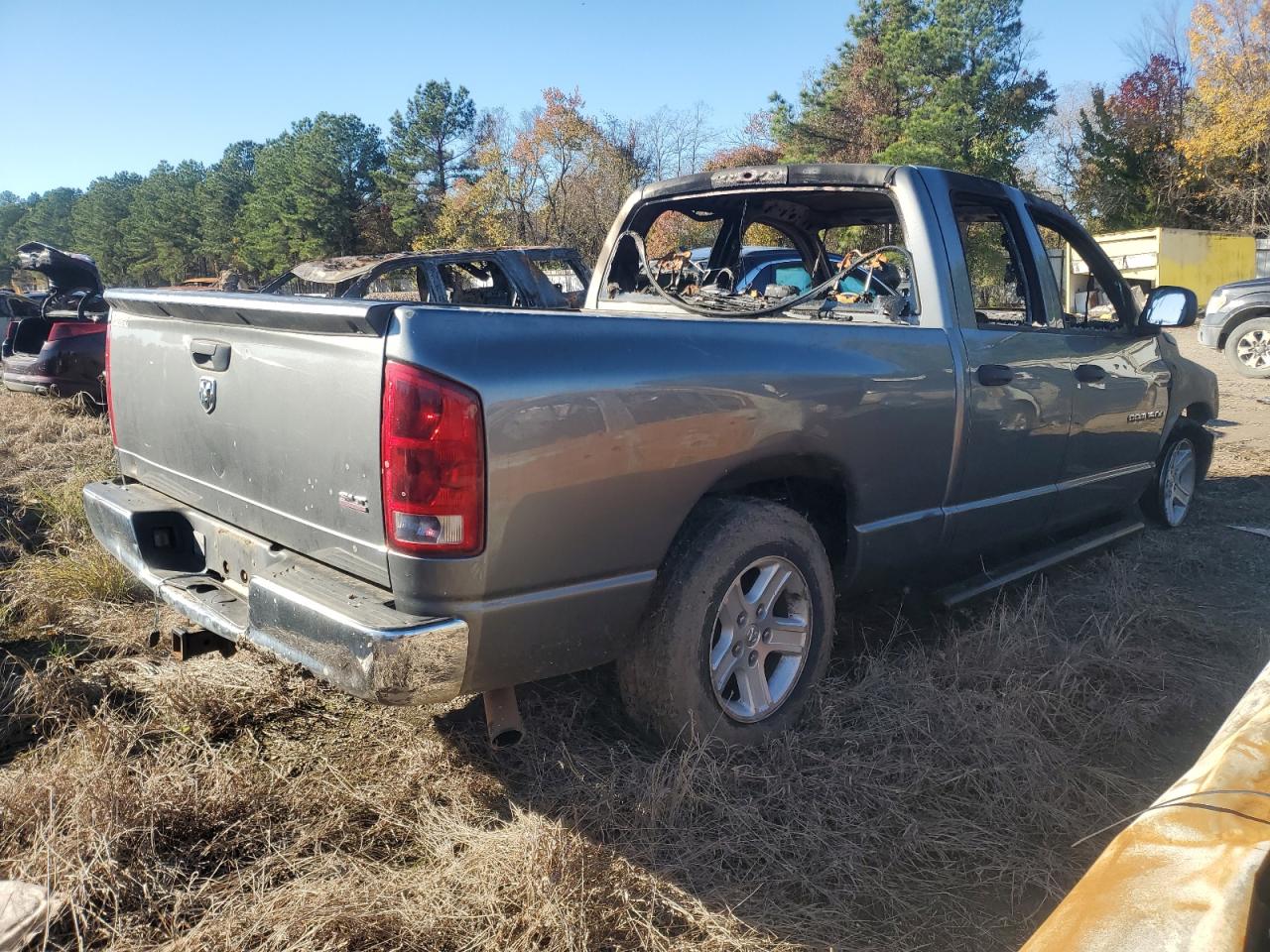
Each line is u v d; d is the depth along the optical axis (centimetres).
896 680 343
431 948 220
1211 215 3584
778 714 315
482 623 241
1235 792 142
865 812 279
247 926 221
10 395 1100
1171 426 515
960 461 364
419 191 5869
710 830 265
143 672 351
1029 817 278
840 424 318
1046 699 334
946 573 400
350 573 254
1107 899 130
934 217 367
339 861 250
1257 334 1184
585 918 225
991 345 374
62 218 14212
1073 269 503
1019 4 3509
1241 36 3306
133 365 344
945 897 247
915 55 3594
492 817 271
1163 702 341
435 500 231
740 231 477
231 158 9838
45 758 294
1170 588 461
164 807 258
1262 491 653
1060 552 445
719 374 284
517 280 888
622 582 269
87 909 227
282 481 271
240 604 289
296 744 309
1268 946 118
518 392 240
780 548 308
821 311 376
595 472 255
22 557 487
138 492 349
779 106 3934
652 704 287
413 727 319
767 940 227
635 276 474
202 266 10144
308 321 248
